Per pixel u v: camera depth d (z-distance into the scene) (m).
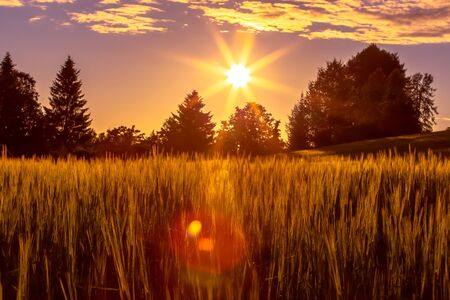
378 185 7.88
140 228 5.68
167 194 7.52
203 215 6.33
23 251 4.52
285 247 4.96
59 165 11.05
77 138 77.81
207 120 71.69
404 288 4.75
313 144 99.38
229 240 5.51
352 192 8.05
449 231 5.37
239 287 4.14
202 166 9.30
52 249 5.11
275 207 6.11
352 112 96.50
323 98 99.25
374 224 5.55
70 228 5.34
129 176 8.59
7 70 73.00
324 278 4.52
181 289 4.19
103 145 40.38
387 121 83.19
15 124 68.69
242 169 9.05
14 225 5.60
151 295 4.20
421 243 5.30
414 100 94.69
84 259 5.19
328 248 4.69
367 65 106.88
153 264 5.00
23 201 6.53
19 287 4.14
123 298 4.34
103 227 5.30
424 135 62.69
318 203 6.48
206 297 4.16
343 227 5.22
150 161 10.14
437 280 4.70
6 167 10.46
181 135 70.19
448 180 9.64
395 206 6.20
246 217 6.23
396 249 5.11
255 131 76.06
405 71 97.88
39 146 68.25
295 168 10.03
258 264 5.04
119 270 4.26
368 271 4.61
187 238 5.38
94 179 8.23
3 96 69.81
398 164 11.77
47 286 4.20
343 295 4.30
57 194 7.24
